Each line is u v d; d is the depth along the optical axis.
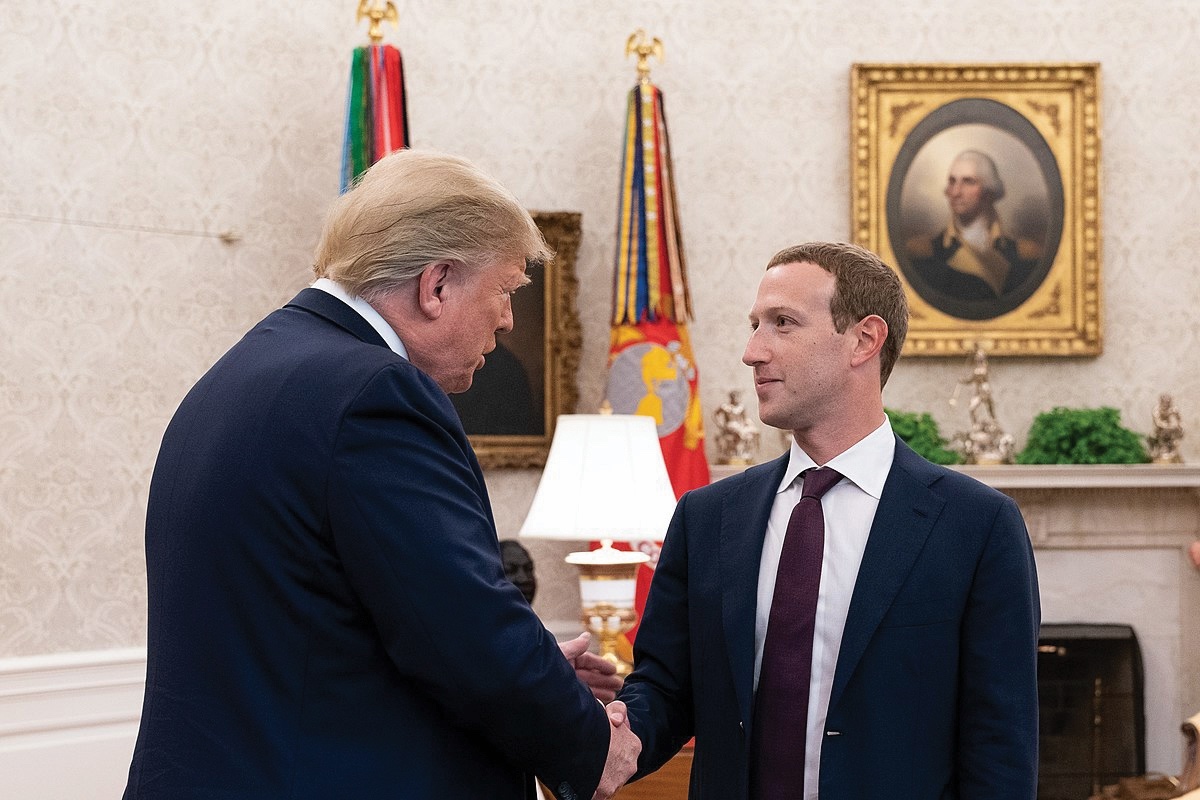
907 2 5.34
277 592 1.50
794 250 2.03
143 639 4.62
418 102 5.11
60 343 4.48
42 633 4.43
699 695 1.99
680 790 3.50
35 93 4.46
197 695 1.51
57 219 4.48
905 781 1.81
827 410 1.97
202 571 1.53
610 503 3.52
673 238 4.82
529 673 1.53
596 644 5.00
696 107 5.29
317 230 4.92
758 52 5.32
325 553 1.50
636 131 4.82
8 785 4.29
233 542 1.51
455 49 5.15
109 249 4.57
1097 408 5.29
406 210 1.64
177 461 1.61
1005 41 5.35
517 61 5.19
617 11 5.25
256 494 1.51
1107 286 5.38
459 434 1.62
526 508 5.14
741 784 1.88
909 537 1.89
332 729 1.50
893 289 2.00
